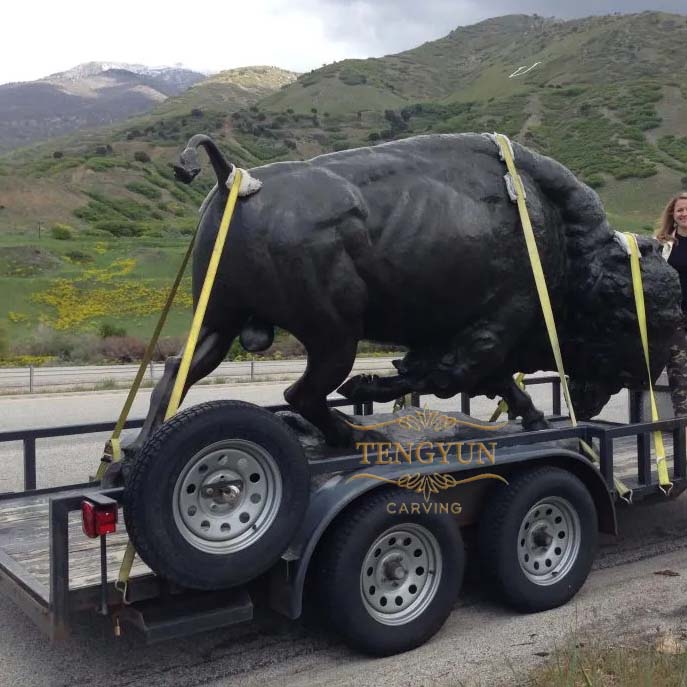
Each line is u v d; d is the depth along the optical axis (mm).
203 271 4594
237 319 4746
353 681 3986
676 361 6098
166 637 3748
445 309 5031
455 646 4375
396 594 4332
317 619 4742
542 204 5348
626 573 5531
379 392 5383
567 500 4887
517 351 5668
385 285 4762
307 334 4625
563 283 5535
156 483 3627
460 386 5270
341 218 4570
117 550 4344
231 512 3861
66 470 9070
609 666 3834
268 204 4488
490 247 5051
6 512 5215
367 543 4168
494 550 4660
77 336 28438
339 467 4312
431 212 4863
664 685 3623
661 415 7602
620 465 6230
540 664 4043
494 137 5301
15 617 4918
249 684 4000
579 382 6074
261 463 3936
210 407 3793
